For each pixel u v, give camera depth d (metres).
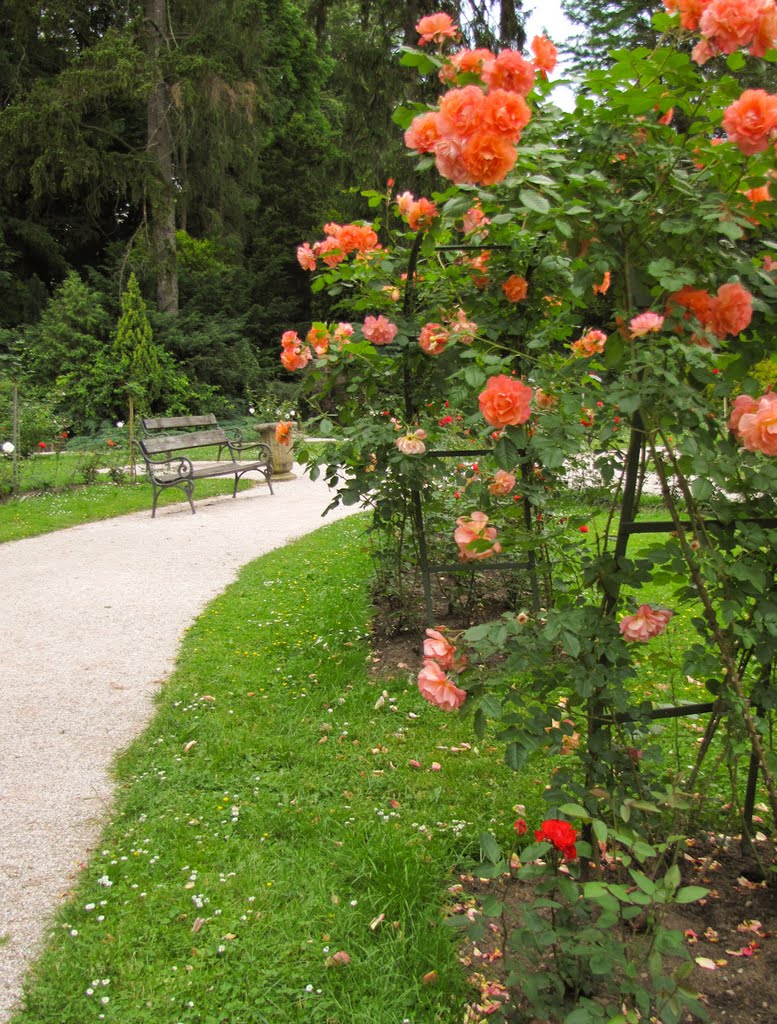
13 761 3.57
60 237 24.67
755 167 1.88
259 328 25.84
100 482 12.52
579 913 1.89
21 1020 2.12
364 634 5.00
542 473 3.74
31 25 20.89
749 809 2.48
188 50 20.73
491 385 2.10
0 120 19.83
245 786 3.27
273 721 3.83
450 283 3.69
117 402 19.84
